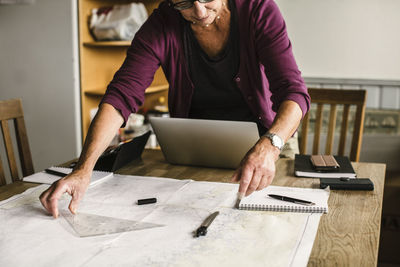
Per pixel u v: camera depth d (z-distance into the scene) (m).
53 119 2.62
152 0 2.91
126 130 2.79
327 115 3.15
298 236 0.92
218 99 1.54
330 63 3.13
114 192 1.21
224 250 0.85
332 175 1.36
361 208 1.09
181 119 1.41
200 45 1.46
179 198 1.16
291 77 1.26
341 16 3.05
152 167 1.50
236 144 1.39
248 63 1.43
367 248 0.88
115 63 3.01
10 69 2.62
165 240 0.90
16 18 2.55
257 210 1.06
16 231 0.96
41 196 1.04
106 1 2.84
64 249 0.87
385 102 3.07
